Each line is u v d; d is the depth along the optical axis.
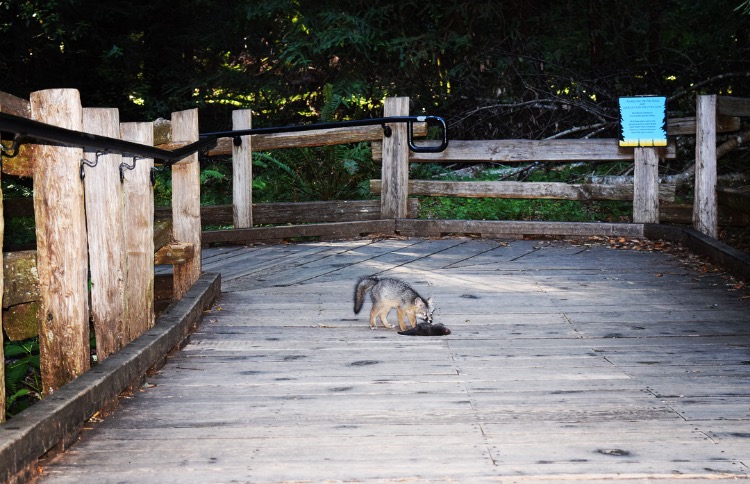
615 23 22.09
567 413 5.97
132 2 24.81
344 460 5.02
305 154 18.84
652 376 7.02
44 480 4.73
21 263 5.93
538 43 21.62
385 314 9.12
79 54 24.72
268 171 20.36
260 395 6.54
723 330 8.75
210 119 25.81
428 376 7.11
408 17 23.20
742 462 4.93
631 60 22.42
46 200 5.76
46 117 5.62
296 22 22.34
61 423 5.12
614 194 15.17
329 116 21.31
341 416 5.95
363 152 19.20
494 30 22.73
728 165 18.95
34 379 8.36
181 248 9.53
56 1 21.03
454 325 9.16
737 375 7.03
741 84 20.19
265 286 11.48
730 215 14.55
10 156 4.47
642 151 14.84
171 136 9.37
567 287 11.16
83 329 5.93
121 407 6.20
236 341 8.49
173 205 10.09
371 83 23.31
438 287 11.23
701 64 20.25
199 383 6.92
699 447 5.20
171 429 5.66
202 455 5.14
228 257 13.97
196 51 25.89
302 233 15.55
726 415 5.88
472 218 17.27
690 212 15.12
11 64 23.77
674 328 8.88
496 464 4.93
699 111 13.90
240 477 4.75
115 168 6.64
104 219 6.59
